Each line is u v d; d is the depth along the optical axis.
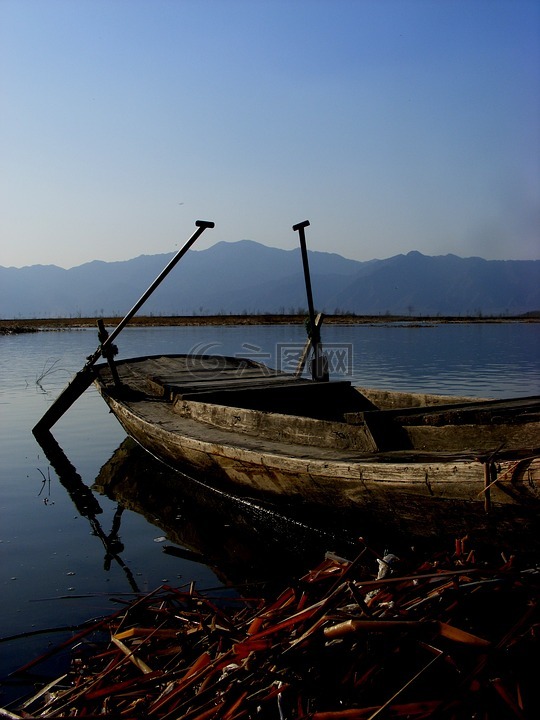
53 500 8.66
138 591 5.78
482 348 32.44
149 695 3.65
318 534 6.99
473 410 6.09
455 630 3.41
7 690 4.27
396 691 3.40
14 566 6.38
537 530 5.00
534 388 17.14
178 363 14.76
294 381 11.63
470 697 3.20
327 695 3.38
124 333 47.50
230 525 7.80
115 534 7.36
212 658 3.85
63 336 44.12
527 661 3.42
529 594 3.90
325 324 66.25
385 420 6.65
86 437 12.60
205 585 5.92
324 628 3.67
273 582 5.97
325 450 6.91
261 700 3.34
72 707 3.63
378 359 26.33
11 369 23.36
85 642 4.69
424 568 4.34
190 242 11.12
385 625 3.39
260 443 7.56
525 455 5.12
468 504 5.24
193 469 8.57
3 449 11.57
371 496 5.91
